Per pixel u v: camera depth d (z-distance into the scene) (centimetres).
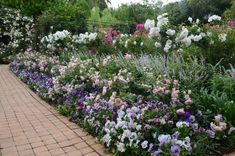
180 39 459
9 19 1438
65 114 416
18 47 1348
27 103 507
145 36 706
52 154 276
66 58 754
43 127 362
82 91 440
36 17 1527
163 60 433
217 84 344
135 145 252
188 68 393
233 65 456
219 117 270
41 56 891
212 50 472
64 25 1141
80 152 279
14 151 286
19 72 871
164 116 275
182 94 312
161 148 233
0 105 494
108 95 377
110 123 286
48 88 539
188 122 267
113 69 486
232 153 260
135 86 386
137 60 489
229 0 1847
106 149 283
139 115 274
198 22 521
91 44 830
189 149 229
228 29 527
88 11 2230
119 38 817
